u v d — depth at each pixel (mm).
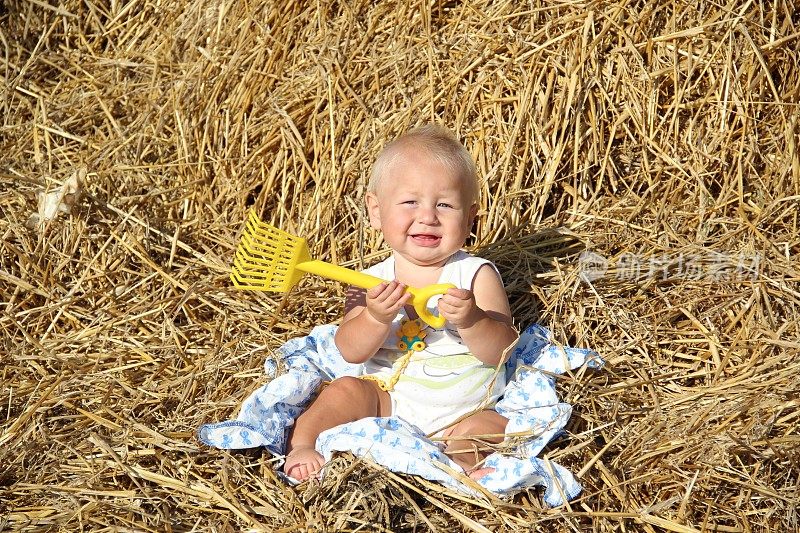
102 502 2488
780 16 3754
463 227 2764
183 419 2895
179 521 2449
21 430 2840
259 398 2771
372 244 3660
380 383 2824
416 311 2707
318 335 3115
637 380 2980
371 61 3949
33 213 3715
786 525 2467
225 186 3902
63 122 4215
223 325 3328
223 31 4195
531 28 3832
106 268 3590
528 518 2453
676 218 3545
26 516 2455
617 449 2727
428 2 3951
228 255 3697
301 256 2688
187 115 4039
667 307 3244
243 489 2545
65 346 3236
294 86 3992
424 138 2781
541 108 3697
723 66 3678
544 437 2623
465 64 3848
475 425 2719
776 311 3201
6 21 4578
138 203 3836
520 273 3428
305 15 4090
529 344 3072
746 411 2744
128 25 4539
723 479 2572
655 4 3797
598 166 3719
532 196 3656
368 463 2518
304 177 3840
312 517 2395
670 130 3680
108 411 2871
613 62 3752
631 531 2465
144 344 3271
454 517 2453
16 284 3463
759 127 3680
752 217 3539
